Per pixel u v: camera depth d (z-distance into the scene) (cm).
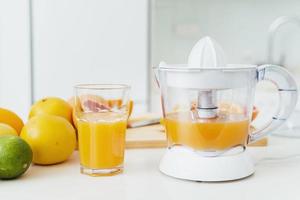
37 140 77
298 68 265
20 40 225
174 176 72
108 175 73
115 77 237
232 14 272
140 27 237
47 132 78
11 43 225
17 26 224
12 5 222
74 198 62
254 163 83
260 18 272
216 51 77
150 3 238
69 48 230
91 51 233
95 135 72
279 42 266
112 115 73
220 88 69
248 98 74
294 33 263
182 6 268
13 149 69
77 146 91
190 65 78
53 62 230
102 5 231
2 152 68
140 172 76
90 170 73
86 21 230
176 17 268
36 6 225
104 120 73
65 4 227
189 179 71
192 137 71
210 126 70
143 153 90
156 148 95
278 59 266
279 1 269
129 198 62
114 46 235
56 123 79
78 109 74
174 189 67
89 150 73
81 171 75
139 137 97
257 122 122
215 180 70
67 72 232
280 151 93
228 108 73
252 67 72
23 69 227
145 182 70
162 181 71
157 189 66
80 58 232
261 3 271
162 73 74
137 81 240
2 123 82
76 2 228
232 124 71
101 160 73
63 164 81
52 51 229
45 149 77
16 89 228
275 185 69
